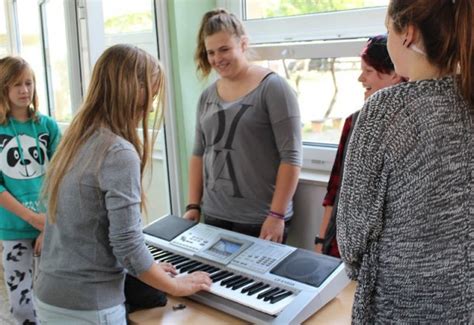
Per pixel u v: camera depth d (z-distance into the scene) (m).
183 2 2.15
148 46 2.22
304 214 1.95
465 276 0.75
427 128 0.76
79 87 2.03
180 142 2.28
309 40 1.99
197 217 1.96
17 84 1.92
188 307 1.22
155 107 1.18
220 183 1.82
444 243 0.76
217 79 2.10
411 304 0.79
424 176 0.76
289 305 1.12
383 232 0.81
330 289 1.18
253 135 1.73
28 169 1.97
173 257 1.41
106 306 1.06
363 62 1.38
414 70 0.82
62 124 2.26
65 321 1.07
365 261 0.84
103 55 1.10
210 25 1.72
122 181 1.00
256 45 2.14
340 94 1.89
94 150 1.03
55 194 1.06
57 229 1.08
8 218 1.99
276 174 1.78
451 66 0.77
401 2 0.79
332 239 1.51
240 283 1.23
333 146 1.97
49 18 2.36
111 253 1.06
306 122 2.03
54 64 2.35
